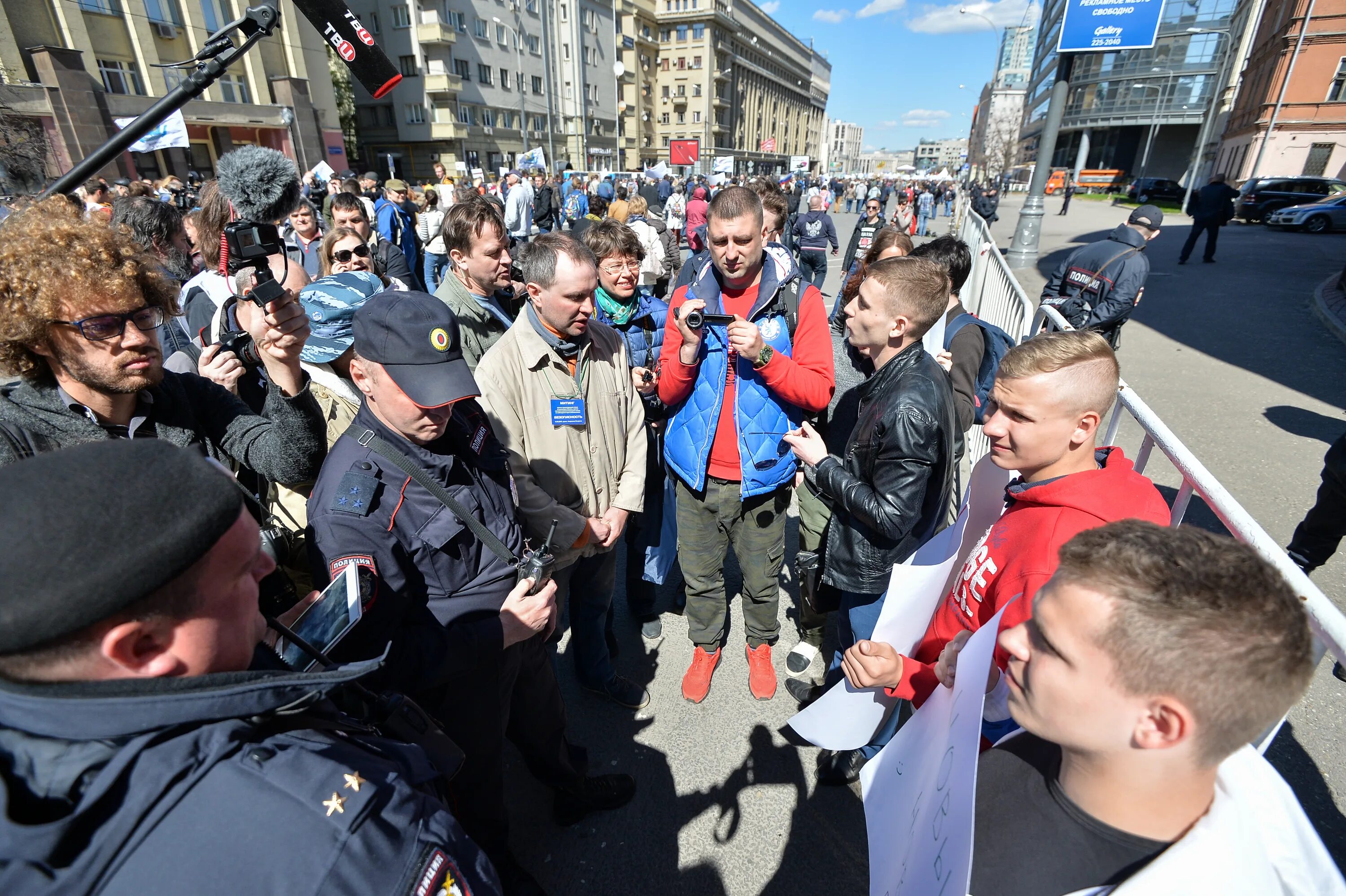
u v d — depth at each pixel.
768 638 2.50
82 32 18.34
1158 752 0.67
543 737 1.81
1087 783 0.75
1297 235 17.33
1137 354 6.66
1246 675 0.60
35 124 15.09
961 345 2.55
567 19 45.28
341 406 2.33
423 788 0.85
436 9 34.53
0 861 0.53
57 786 0.59
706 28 60.88
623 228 2.92
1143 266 4.26
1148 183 31.02
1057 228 19.03
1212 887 0.67
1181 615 0.61
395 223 7.90
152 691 0.61
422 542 1.32
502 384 1.88
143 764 0.60
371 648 1.22
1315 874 0.66
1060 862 0.77
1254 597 0.61
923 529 1.94
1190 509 3.71
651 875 1.85
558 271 1.78
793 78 95.06
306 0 1.50
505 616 1.41
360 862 0.62
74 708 0.58
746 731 2.35
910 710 2.07
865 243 7.84
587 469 2.04
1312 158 27.62
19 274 1.07
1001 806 0.87
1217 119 39.06
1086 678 0.68
